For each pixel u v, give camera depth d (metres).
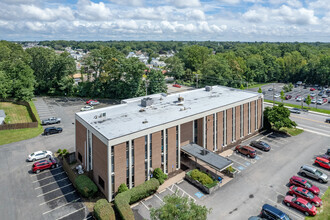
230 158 42.03
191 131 41.06
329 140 50.28
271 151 44.91
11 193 31.53
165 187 33.31
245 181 34.88
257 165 39.56
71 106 76.88
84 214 27.69
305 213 27.81
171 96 53.16
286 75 143.50
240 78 118.56
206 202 30.05
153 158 34.00
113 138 29.19
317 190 31.48
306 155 43.19
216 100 48.97
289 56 147.50
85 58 86.69
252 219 25.92
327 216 27.33
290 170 37.94
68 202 29.81
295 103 87.62
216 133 43.94
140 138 31.98
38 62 91.06
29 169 37.81
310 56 161.38
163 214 19.02
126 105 45.75
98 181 32.88
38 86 90.69
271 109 55.56
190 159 41.41
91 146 34.38
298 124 61.44
